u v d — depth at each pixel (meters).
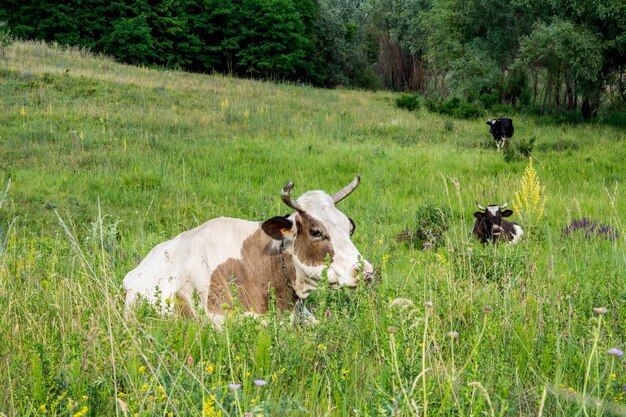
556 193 15.77
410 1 65.94
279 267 5.65
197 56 57.19
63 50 41.53
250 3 58.28
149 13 53.50
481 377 3.62
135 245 9.09
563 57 31.36
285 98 37.53
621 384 3.77
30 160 17.58
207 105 30.48
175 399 3.26
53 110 24.27
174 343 4.14
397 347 3.52
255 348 4.08
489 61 39.81
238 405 2.95
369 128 27.39
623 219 13.18
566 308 4.93
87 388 3.45
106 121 23.39
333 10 77.94
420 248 10.59
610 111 36.56
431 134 26.75
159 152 19.67
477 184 16.27
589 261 7.41
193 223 12.30
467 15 41.59
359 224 11.90
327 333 4.29
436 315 4.66
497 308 4.98
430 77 68.06
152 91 31.86
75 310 4.63
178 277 5.76
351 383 3.79
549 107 39.59
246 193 15.22
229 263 5.69
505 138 24.03
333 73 67.69
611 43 30.73
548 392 3.57
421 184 16.86
